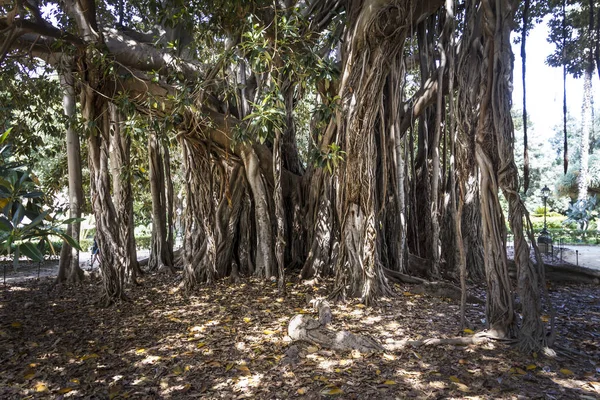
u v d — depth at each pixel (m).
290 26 5.72
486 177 4.95
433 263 9.12
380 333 5.36
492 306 4.96
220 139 9.36
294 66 5.88
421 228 10.61
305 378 3.99
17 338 5.70
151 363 4.59
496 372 4.01
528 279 4.73
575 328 5.55
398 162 9.01
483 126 5.00
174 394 3.82
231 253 9.93
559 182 29.88
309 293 7.91
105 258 7.75
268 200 9.88
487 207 4.96
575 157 33.34
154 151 12.08
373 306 6.80
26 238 2.54
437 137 7.33
